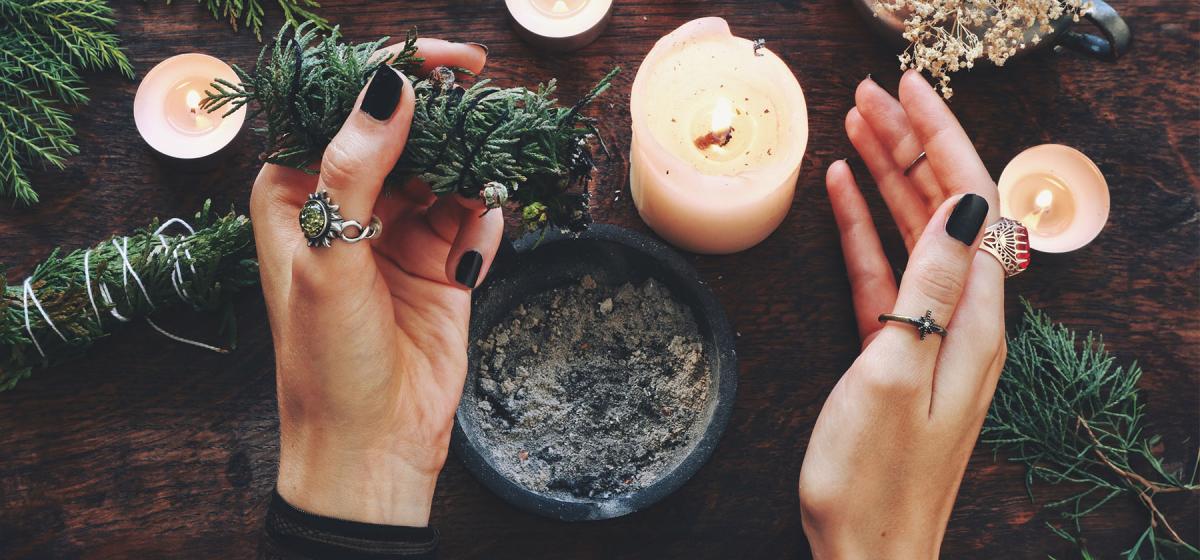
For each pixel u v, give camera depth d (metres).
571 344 0.52
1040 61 0.54
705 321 0.51
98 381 0.51
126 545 0.51
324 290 0.41
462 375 0.46
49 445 0.51
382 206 0.46
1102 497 0.52
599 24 0.52
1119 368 0.51
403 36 0.54
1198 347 0.53
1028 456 0.52
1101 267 0.53
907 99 0.49
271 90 0.42
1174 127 0.54
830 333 0.53
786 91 0.50
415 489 0.44
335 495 0.43
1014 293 0.53
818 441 0.47
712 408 0.50
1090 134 0.54
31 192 0.51
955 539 0.52
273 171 0.45
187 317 0.52
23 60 0.51
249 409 0.52
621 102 0.53
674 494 0.51
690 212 0.50
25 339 0.50
